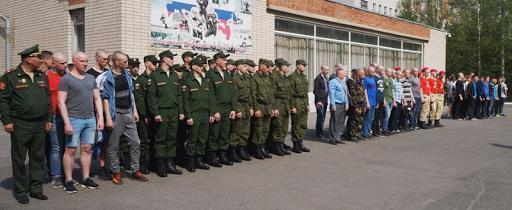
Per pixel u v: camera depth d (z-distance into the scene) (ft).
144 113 25.07
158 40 40.81
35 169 20.34
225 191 21.93
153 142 25.64
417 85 46.83
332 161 29.78
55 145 22.53
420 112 48.62
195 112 26.22
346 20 63.98
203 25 44.42
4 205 19.45
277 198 20.84
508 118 64.95
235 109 28.48
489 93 65.16
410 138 41.14
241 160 29.53
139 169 24.61
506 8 126.00
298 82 32.37
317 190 22.35
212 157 27.86
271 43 52.60
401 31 76.69
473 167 28.37
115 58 23.18
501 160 30.78
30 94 19.83
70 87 21.31
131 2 39.01
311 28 59.57
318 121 39.93
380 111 41.86
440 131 46.65
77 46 43.50
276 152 31.86
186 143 27.04
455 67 129.59
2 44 50.37
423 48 84.12
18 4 48.16
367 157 31.40
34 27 46.55
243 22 48.75
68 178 21.56
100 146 24.56
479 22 128.57
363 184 23.70
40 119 20.24
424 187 23.22
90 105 21.99
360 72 38.50
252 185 23.15
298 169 27.14
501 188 23.12
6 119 19.58
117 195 21.11
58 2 43.96
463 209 19.44
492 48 124.36
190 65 27.14
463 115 62.54
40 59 20.45
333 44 63.52
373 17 69.72
